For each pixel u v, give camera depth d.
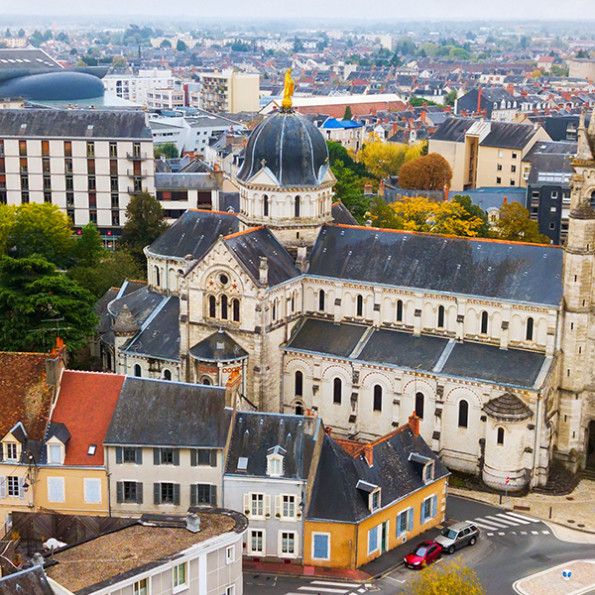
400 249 150.25
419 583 104.06
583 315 136.88
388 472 120.94
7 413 120.12
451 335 144.75
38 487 117.94
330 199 159.12
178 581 94.31
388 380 143.88
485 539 122.25
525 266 141.62
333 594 109.31
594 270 137.12
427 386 141.12
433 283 145.12
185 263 158.12
